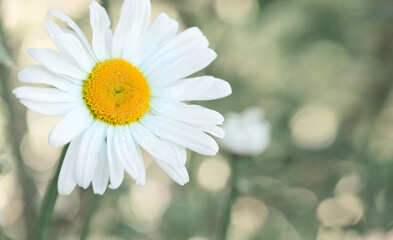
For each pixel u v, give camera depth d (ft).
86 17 1.13
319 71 1.65
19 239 1.09
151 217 1.26
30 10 1.06
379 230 1.30
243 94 1.47
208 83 0.83
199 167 1.30
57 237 1.06
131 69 0.81
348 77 1.63
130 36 0.82
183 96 0.83
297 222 1.37
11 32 1.03
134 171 0.80
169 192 1.33
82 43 0.79
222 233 1.03
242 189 1.03
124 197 1.16
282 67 1.62
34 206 1.03
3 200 1.12
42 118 1.22
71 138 0.77
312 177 1.39
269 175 1.31
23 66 1.09
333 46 1.58
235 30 1.46
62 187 0.77
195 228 1.20
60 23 1.10
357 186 1.40
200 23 1.37
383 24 1.46
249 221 1.40
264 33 1.53
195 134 0.82
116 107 0.81
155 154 0.81
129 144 0.81
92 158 0.78
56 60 0.76
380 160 1.39
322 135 1.68
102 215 1.11
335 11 1.49
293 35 1.54
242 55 1.50
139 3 0.82
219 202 1.15
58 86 0.77
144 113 0.82
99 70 0.80
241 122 1.04
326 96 1.67
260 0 1.39
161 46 0.83
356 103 1.59
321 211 1.41
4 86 0.99
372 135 1.49
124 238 1.12
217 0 1.43
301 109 1.64
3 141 1.05
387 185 1.33
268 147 1.41
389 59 1.48
